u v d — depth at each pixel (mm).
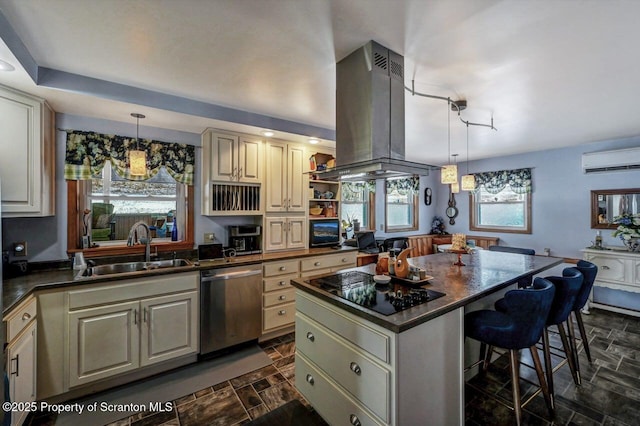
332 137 3557
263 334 3021
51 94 2102
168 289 2449
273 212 3408
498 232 5281
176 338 2482
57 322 2014
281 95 2533
